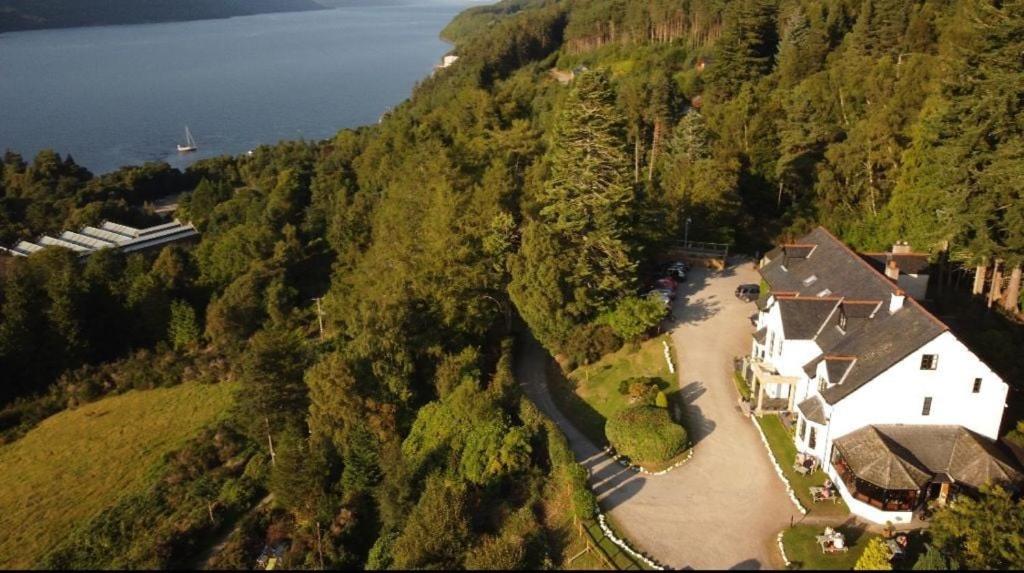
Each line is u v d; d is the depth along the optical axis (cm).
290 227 10388
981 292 5709
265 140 19800
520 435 4669
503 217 6469
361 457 5006
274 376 5731
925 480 3825
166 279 9094
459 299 6134
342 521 4528
